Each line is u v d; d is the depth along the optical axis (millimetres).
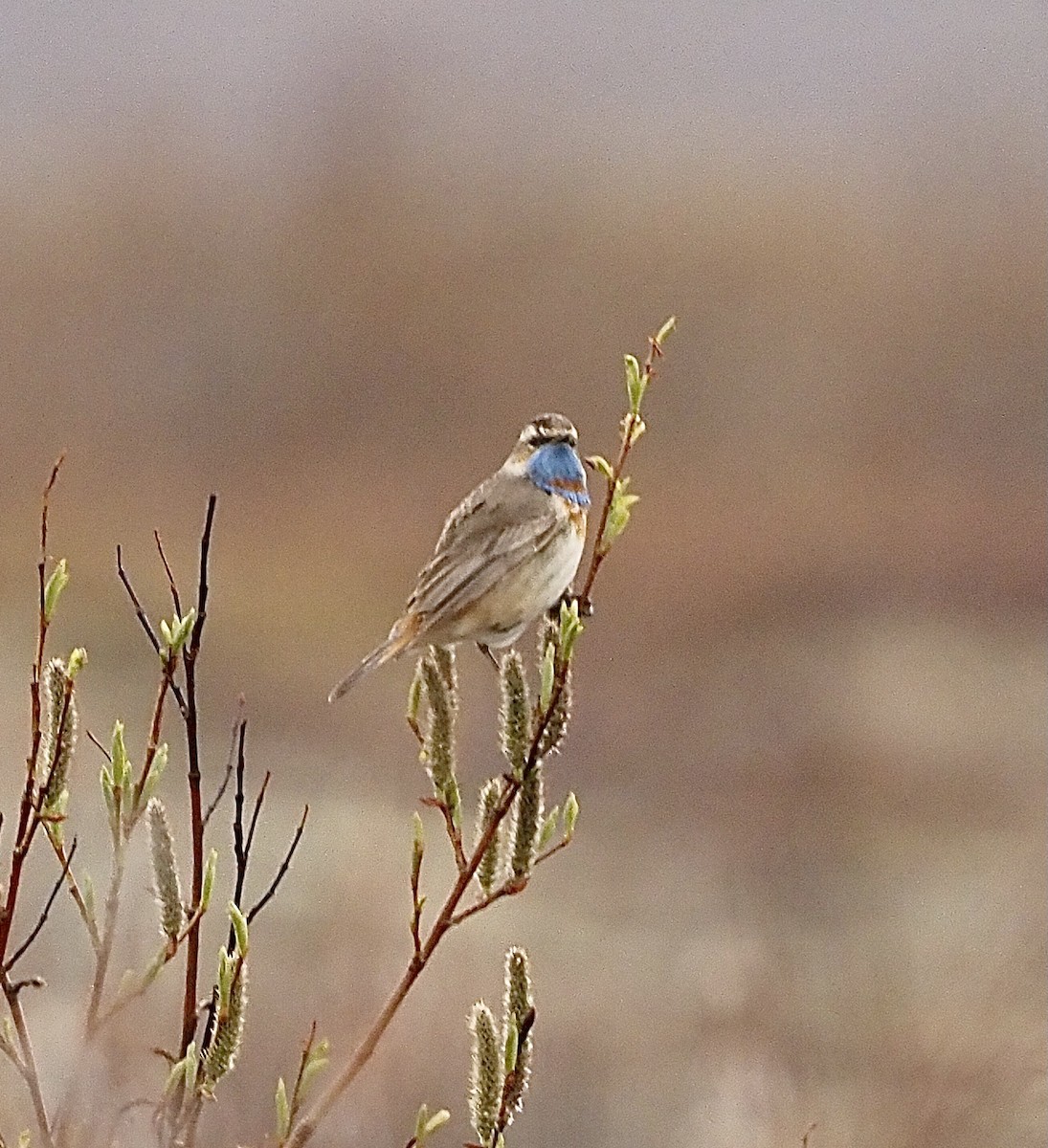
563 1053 10445
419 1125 4160
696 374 32844
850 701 18719
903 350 33562
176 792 14844
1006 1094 9289
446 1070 8820
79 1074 4105
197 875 4176
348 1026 9094
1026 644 20859
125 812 4191
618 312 33438
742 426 32000
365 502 26406
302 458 29188
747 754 17141
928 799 15914
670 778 16531
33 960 9773
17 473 27531
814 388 32375
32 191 34156
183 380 31172
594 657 20312
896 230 35906
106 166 34500
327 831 13570
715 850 14547
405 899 12055
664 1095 9844
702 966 11750
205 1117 7250
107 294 32531
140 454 29250
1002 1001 10695
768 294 33938
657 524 25406
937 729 18000
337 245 33156
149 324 32219
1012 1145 9094
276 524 25156
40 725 4445
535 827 4340
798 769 16516
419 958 4234
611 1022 10938
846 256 34625
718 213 35125
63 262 32750
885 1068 9320
